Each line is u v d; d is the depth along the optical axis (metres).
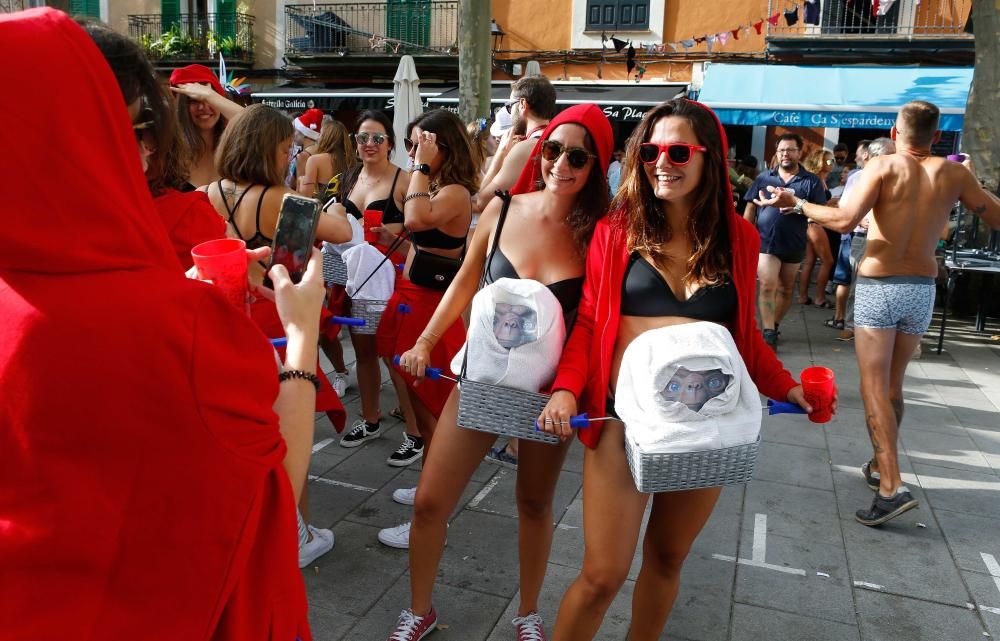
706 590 3.29
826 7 15.78
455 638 2.91
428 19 18.17
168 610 1.07
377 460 4.50
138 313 1.01
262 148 3.03
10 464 1.01
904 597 3.29
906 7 15.49
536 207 2.64
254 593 1.19
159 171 1.96
